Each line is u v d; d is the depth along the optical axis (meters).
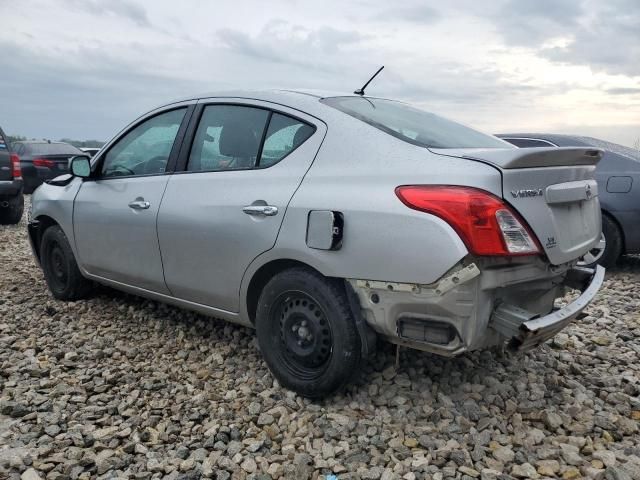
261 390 3.54
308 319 3.29
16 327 4.73
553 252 2.95
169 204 4.04
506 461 2.81
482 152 2.94
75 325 4.75
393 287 2.92
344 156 3.25
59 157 15.55
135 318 4.85
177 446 2.98
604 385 3.62
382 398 3.36
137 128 4.65
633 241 6.49
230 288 3.69
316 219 3.16
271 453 2.91
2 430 3.10
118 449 2.93
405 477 2.66
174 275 4.06
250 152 3.73
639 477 2.67
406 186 2.93
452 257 2.72
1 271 6.79
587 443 2.94
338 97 3.74
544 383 3.61
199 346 4.26
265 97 3.78
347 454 2.87
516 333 2.79
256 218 3.46
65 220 5.07
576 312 2.99
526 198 2.85
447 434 3.03
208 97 4.13
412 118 3.73
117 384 3.67
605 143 7.04
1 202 10.49
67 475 2.70
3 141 10.42
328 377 3.21
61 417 3.21
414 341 2.96
